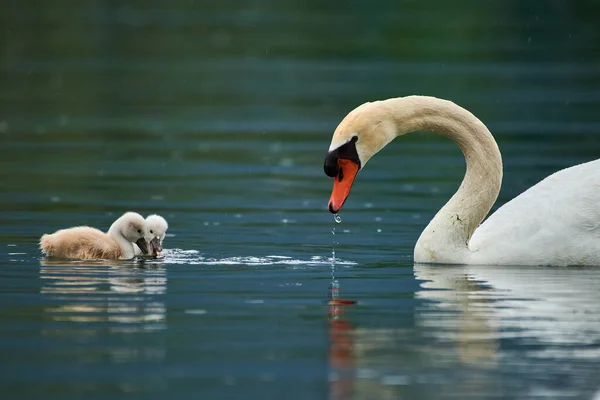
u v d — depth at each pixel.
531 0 52.41
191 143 27.03
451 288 12.80
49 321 11.09
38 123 29.64
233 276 13.44
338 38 45.56
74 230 14.89
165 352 10.09
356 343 10.42
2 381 9.24
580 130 27.92
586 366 9.73
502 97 33.00
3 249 15.17
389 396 9.00
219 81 36.88
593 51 42.25
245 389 9.12
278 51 43.06
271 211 18.78
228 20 50.84
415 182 22.12
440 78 36.38
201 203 19.55
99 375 9.43
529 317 11.37
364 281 13.24
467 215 14.73
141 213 18.41
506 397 8.98
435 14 50.41
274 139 27.64
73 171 22.95
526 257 14.35
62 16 51.53
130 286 12.75
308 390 9.12
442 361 9.88
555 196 14.55
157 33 47.19
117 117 30.86
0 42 44.22
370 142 14.68
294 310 11.66
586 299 12.20
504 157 24.38
